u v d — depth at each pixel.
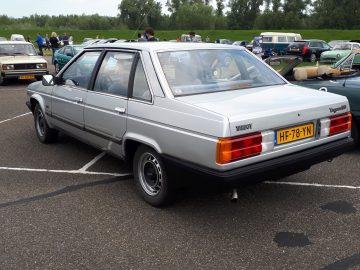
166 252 3.26
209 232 3.57
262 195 4.33
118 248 3.33
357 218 3.80
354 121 5.60
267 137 3.38
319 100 3.83
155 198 3.98
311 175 4.91
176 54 4.09
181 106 3.49
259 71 4.50
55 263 3.13
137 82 4.02
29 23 95.75
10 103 10.32
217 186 3.23
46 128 6.13
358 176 4.88
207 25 90.62
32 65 14.20
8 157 5.71
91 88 4.68
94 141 4.75
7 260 3.17
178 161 3.51
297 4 93.75
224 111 3.27
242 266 3.06
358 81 5.62
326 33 66.00
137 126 3.90
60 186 4.63
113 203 4.16
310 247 3.31
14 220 3.81
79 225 3.71
